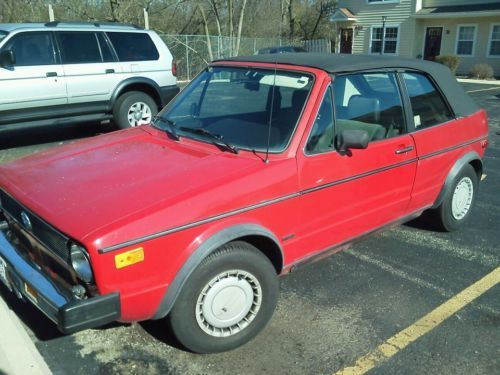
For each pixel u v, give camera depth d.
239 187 2.88
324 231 3.43
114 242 2.42
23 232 2.95
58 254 2.58
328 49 30.77
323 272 4.04
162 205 2.62
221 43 23.61
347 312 3.47
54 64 7.98
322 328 3.28
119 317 2.53
